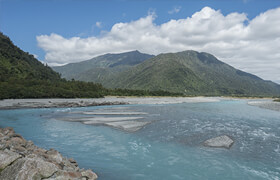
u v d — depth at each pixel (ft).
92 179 35.35
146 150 53.57
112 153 51.03
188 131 76.59
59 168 33.88
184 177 38.01
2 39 445.37
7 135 55.88
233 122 98.27
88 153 50.85
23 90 202.39
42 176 29.66
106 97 304.09
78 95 252.21
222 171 40.75
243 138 66.85
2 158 31.42
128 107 182.80
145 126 85.87
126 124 89.92
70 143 59.47
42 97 217.36
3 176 29.19
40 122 95.91
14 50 439.63
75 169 37.58
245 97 573.33
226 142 61.05
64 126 85.76
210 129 80.59
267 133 74.38
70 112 138.21
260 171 40.86
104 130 77.77
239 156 49.49
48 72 459.73
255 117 117.50
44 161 32.37
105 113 132.05
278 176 38.58
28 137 66.23
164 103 243.60
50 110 150.41
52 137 66.49
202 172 40.24
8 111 140.36
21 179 28.09
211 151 53.16
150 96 376.89
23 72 351.25
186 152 52.16
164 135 69.92
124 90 382.42
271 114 133.90
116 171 40.42
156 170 41.11
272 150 54.34
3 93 184.34
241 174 39.40
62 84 293.64
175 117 114.11
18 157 32.91
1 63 334.65
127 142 61.00
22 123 93.15
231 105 229.86
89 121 98.48
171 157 48.52
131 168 41.96
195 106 202.69
